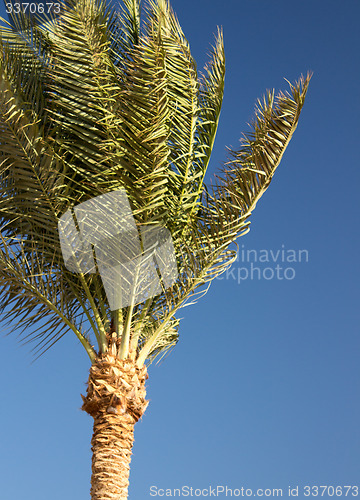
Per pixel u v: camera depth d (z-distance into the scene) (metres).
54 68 8.45
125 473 7.73
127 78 7.70
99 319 8.40
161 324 8.66
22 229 8.43
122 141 8.00
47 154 7.89
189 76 8.54
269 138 7.86
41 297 8.37
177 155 8.57
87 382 8.15
